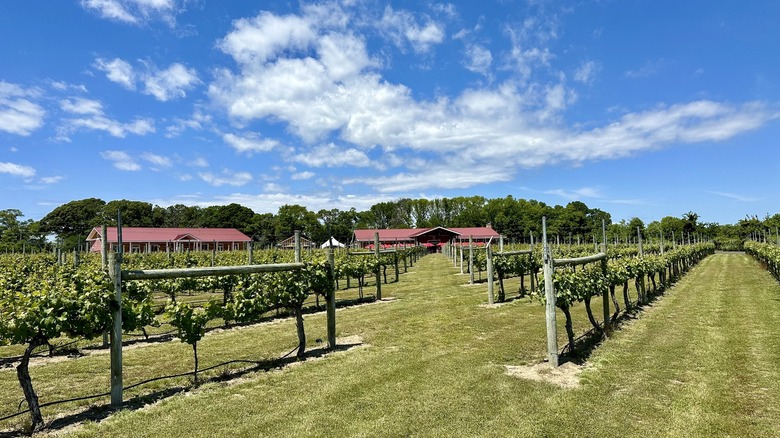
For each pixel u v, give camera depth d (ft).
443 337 26.61
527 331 27.94
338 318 34.47
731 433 13.34
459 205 393.50
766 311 33.14
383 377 18.78
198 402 16.10
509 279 64.80
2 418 13.76
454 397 16.31
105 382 19.06
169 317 17.80
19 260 58.03
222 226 286.05
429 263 112.16
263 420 14.42
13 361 22.98
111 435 13.34
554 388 17.34
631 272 35.58
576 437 13.15
